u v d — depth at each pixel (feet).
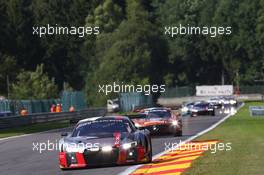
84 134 201.36
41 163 226.17
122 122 205.46
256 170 168.86
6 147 322.55
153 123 342.85
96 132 201.36
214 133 350.23
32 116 605.73
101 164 189.06
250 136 311.47
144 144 194.29
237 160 196.24
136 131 200.44
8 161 240.94
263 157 204.03
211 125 468.34
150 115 354.95
